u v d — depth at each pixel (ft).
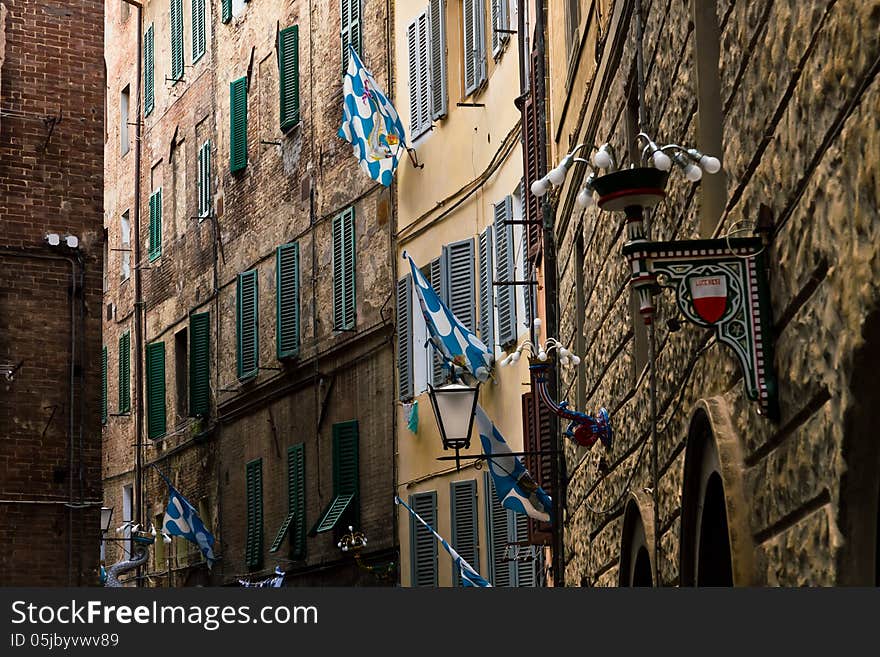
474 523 90.43
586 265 56.39
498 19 86.48
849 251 20.24
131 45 156.46
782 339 24.39
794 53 22.93
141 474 145.69
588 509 55.42
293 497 116.26
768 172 24.97
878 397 20.12
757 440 26.07
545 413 69.15
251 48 129.18
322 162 115.44
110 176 159.74
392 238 103.81
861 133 19.56
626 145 44.14
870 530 20.76
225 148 132.87
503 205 85.30
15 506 87.25
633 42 41.78
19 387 88.63
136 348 148.15
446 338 72.02
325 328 113.80
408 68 102.73
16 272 89.66
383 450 103.96
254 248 126.21
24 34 92.02
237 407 127.54
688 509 32.09
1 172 90.27
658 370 38.11
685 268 25.45
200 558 132.36
